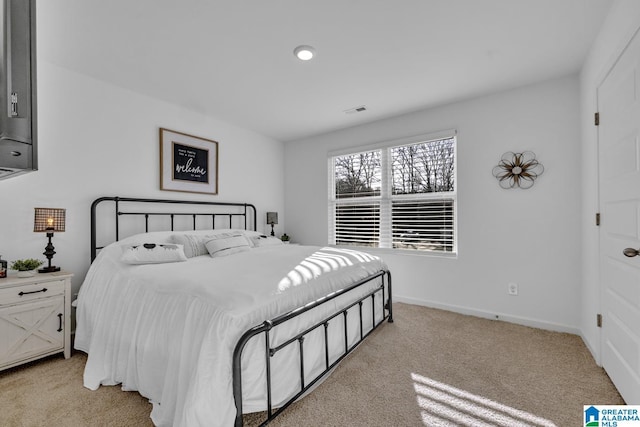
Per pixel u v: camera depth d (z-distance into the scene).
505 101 2.77
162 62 2.28
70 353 2.10
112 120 2.64
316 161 4.18
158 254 2.20
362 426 1.40
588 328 2.21
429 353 2.14
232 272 1.78
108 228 2.61
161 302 1.56
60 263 2.33
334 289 1.93
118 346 1.71
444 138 3.12
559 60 2.25
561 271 2.52
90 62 2.27
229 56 2.20
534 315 2.64
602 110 1.88
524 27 1.86
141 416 1.46
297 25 1.84
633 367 1.47
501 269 2.80
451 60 2.26
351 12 1.72
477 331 2.54
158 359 1.45
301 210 4.33
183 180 3.18
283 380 1.50
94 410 1.50
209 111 3.30
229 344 1.24
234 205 3.71
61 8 1.66
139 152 2.82
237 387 1.21
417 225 3.35
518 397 1.62
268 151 4.26
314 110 3.28
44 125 2.26
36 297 1.91
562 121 2.51
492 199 2.83
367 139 3.69
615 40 1.64
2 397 1.61
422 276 3.26
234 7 1.67
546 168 2.58
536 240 2.63
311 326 1.69
